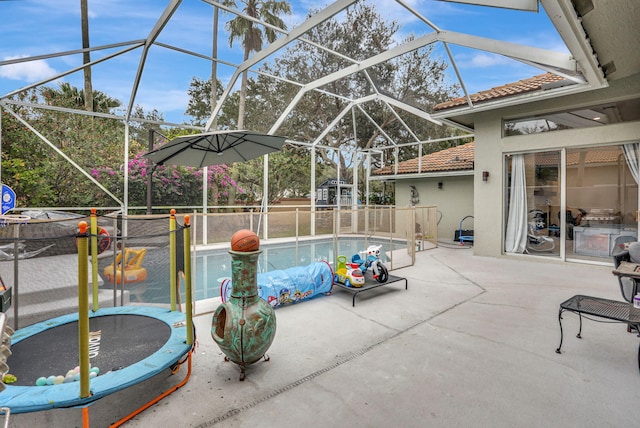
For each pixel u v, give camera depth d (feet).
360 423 7.13
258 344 8.71
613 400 7.86
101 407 7.84
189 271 9.09
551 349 10.59
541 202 25.70
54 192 27.37
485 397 8.02
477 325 12.74
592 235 23.52
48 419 7.46
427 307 15.03
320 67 29.25
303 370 9.40
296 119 38.86
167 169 33.35
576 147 23.75
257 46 25.11
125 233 13.30
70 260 12.50
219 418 7.32
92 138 29.09
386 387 8.50
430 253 30.35
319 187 50.01
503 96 23.67
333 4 18.15
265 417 7.35
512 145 26.58
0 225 11.28
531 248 26.30
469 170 37.42
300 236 38.04
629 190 22.08
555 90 21.26
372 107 39.37
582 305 10.45
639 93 20.89
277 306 14.93
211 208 36.42
